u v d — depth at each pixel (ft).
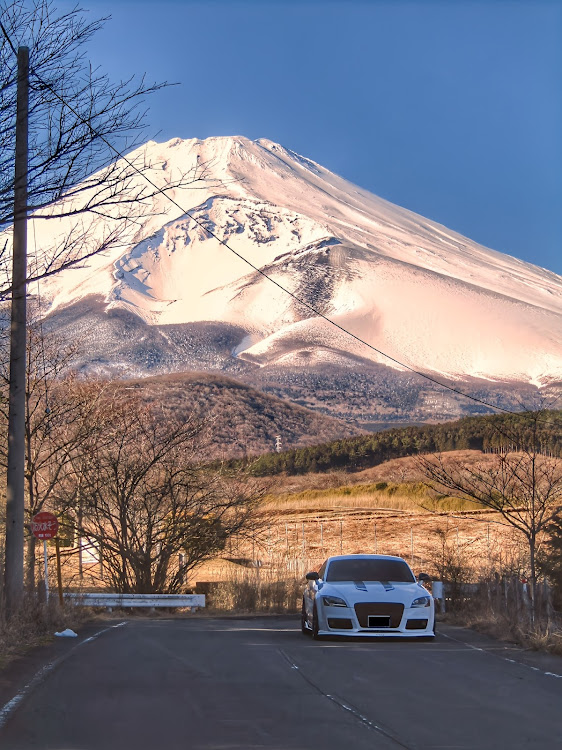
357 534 211.00
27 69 42.68
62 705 38.34
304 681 45.50
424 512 242.17
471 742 31.65
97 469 108.17
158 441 110.83
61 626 72.28
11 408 73.00
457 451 361.51
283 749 30.53
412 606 66.64
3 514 98.37
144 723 34.76
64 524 107.65
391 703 39.32
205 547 111.86
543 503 78.84
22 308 73.67
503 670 50.21
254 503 115.75
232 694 41.42
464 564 114.62
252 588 109.91
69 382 110.52
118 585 110.52
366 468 400.47
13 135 44.06
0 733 32.76
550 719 35.88
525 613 71.67
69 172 43.62
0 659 51.37
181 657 55.16
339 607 66.13
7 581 70.90
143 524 111.45
